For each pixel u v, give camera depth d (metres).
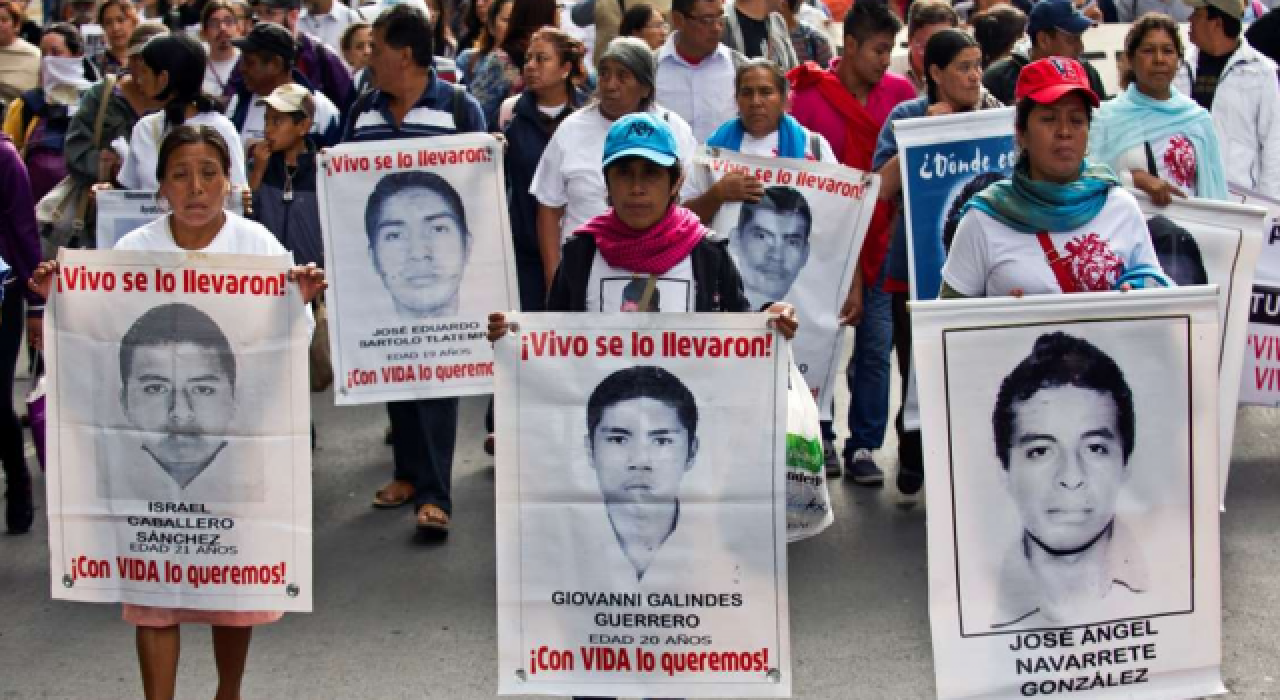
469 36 12.01
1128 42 6.80
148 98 7.60
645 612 4.25
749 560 4.24
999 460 4.16
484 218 6.84
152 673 4.79
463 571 6.70
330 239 6.81
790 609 6.20
